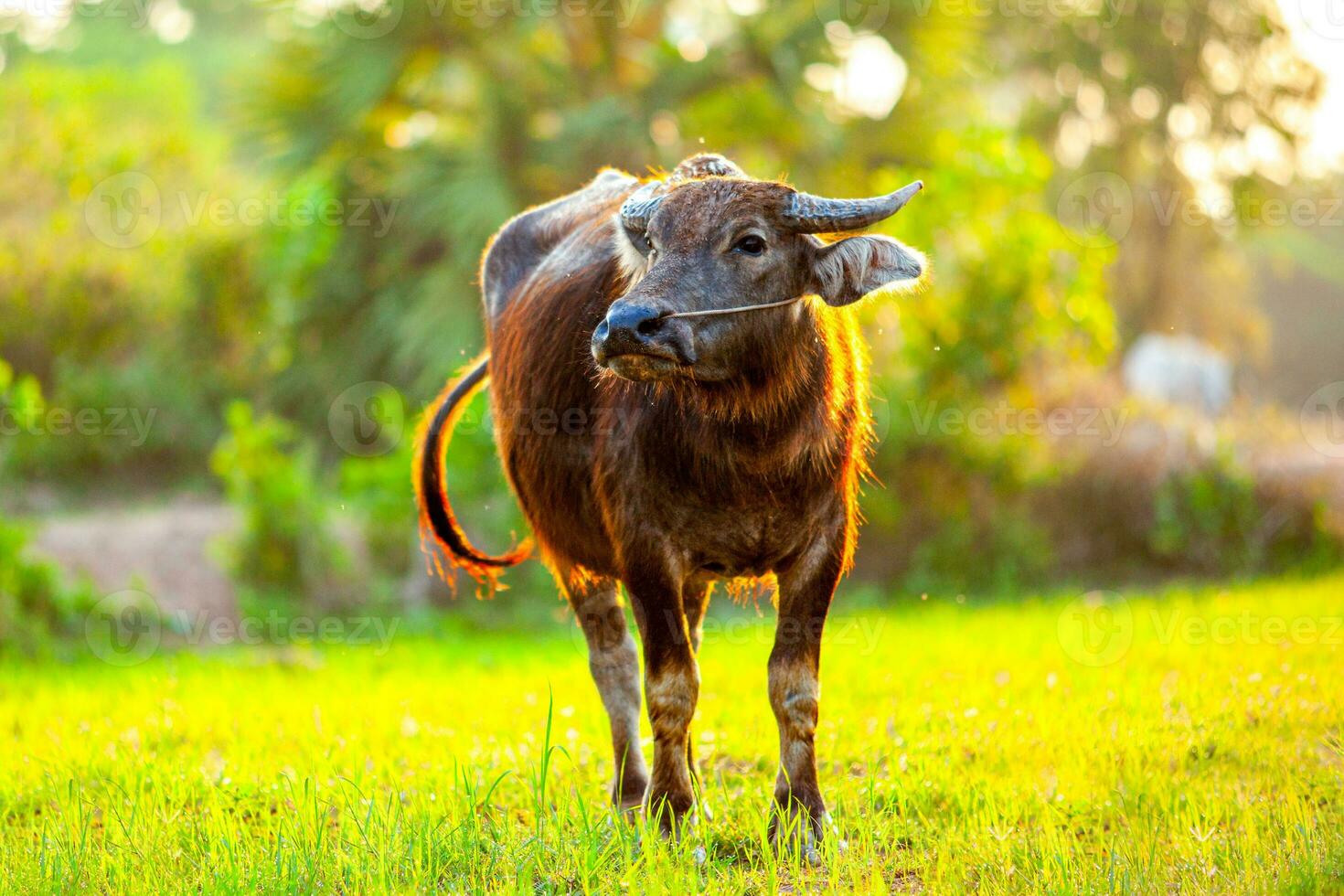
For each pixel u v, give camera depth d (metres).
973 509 43.22
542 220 16.91
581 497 14.19
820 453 12.91
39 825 14.81
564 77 48.94
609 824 12.77
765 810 13.75
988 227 42.75
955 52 49.88
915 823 13.50
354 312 49.12
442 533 17.20
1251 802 13.40
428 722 19.56
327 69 48.31
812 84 48.53
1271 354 105.44
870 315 41.69
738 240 11.97
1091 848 12.64
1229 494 43.47
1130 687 19.66
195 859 12.72
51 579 34.97
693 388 12.26
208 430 55.56
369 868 11.76
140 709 21.92
